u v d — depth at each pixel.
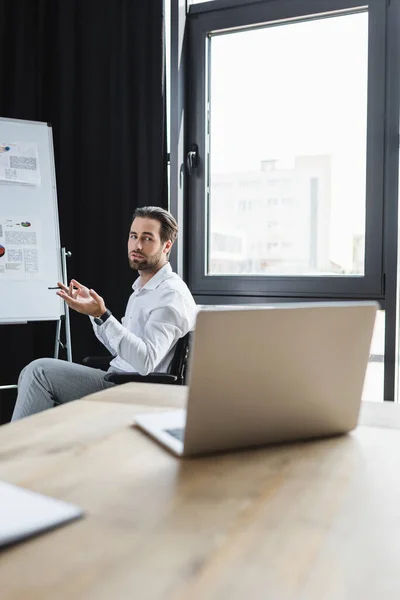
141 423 0.99
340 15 2.67
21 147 2.84
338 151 2.69
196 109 2.92
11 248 2.79
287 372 0.87
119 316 2.99
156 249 2.40
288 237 2.80
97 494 0.70
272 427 0.89
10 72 3.08
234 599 0.48
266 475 0.77
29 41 3.07
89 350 3.05
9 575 0.51
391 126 2.53
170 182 2.88
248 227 2.88
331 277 2.69
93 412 1.10
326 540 0.58
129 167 2.92
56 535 0.59
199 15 2.90
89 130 3.00
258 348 0.84
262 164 2.84
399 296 2.58
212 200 2.95
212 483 0.74
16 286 2.79
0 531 0.58
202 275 2.95
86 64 3.00
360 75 2.63
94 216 3.01
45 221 2.87
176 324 2.25
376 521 0.63
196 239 2.95
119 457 0.84
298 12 2.71
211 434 0.85
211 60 2.93
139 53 2.88
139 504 0.67
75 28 3.01
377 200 2.58
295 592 0.49
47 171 2.90
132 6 2.89
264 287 2.82
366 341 0.93
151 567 0.53
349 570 0.52
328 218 2.72
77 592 0.48
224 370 0.82
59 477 0.76
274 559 0.54
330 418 0.94
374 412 1.14
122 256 2.97
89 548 0.56
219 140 2.92
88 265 3.03
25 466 0.80
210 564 0.53
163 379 2.15
